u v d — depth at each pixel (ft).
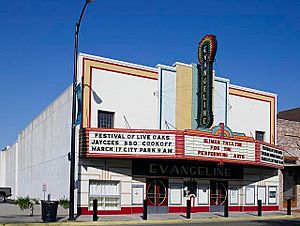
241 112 107.45
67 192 90.27
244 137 94.12
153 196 90.53
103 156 80.89
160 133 83.20
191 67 98.48
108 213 84.48
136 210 87.76
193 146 85.15
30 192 135.23
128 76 89.92
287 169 117.60
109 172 85.46
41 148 120.26
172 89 94.99
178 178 94.12
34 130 133.08
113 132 81.66
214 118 101.91
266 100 112.98
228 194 101.71
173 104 94.68
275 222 78.13
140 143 82.33
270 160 101.24
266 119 112.37
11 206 95.14
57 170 99.71
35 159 128.67
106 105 86.63
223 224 72.84
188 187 95.35
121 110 88.28
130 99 89.61
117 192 86.38
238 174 103.71
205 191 97.91
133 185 87.97
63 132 96.37
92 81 85.66
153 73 93.09
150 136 82.79
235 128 105.60
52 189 103.60
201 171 97.50
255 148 96.02
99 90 86.17
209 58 94.99
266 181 109.70
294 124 119.44
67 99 94.58
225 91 104.83
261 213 96.78
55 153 102.68
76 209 82.12
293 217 93.91
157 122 92.12
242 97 108.17
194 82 98.37
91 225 69.97
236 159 91.91
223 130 90.27
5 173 207.92
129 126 88.69
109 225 71.36
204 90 95.30
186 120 95.86
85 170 82.94
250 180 106.11
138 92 90.68
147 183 90.02
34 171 129.39
